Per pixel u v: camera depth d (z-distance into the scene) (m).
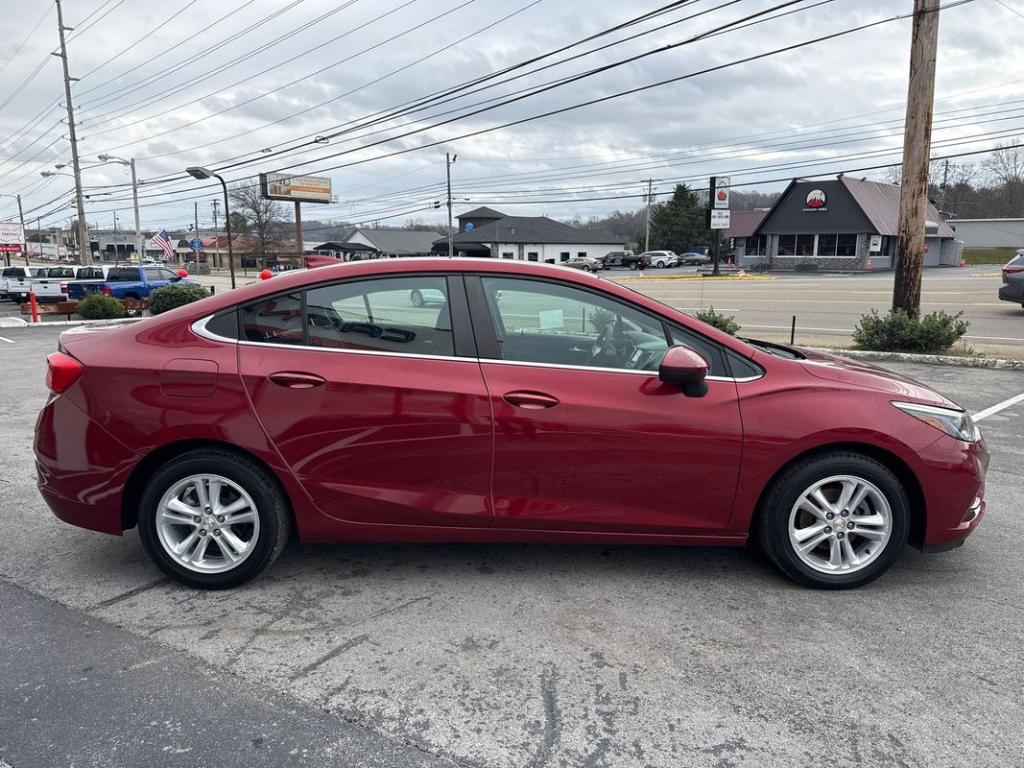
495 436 3.37
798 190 51.06
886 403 3.46
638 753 2.42
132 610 3.37
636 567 3.84
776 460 3.40
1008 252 67.50
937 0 10.67
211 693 2.74
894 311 11.43
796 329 16.23
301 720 2.59
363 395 3.36
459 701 2.70
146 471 3.55
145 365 3.42
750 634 3.16
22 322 19.58
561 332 3.49
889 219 50.47
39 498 4.96
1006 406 7.66
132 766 2.35
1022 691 2.76
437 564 3.88
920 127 11.11
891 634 3.16
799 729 2.54
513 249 75.69
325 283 3.49
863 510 3.55
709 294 28.36
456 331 3.45
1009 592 3.56
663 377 3.27
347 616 3.32
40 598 3.49
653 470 3.41
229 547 3.51
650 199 72.62
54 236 130.00
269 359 3.41
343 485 3.42
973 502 3.54
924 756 2.40
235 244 89.38
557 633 3.18
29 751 2.41
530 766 2.37
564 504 3.45
